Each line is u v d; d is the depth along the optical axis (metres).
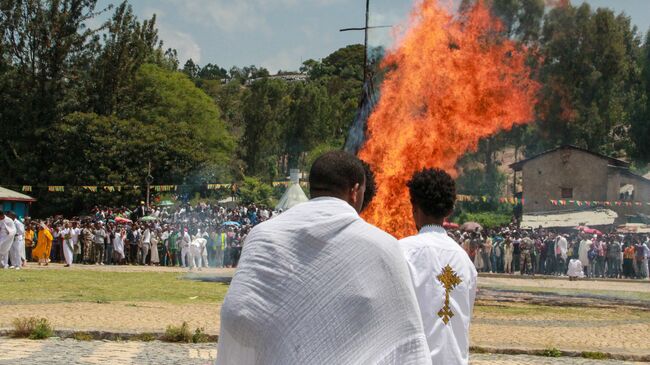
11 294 17.88
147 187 51.94
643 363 11.42
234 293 3.26
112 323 13.15
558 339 13.58
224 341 3.29
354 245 3.25
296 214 3.40
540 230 43.59
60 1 60.53
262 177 86.12
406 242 4.67
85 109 62.38
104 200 55.59
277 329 3.17
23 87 59.94
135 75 65.12
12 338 11.41
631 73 72.62
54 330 11.70
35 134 57.75
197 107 72.62
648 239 39.84
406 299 3.23
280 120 101.50
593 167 55.00
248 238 3.42
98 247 33.97
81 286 20.89
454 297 4.54
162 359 10.07
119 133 57.47
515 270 37.84
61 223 35.19
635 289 29.08
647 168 69.56
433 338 4.46
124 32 62.66
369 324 3.17
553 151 55.34
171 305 16.75
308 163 85.38
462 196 46.50
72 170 57.00
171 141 58.50
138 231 34.91
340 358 3.12
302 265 3.24
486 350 11.91
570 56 66.44
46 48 60.12
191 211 45.06
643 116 69.81
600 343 13.27
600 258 36.94
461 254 4.65
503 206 61.66
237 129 115.06
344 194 3.55
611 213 52.97
